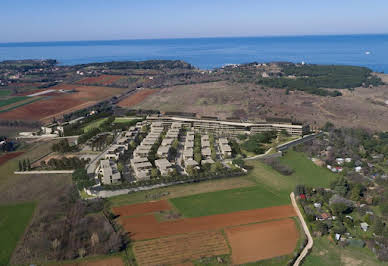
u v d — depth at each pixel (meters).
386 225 165.12
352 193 193.12
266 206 183.88
